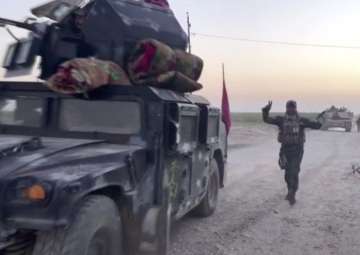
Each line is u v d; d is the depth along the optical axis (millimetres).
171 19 6191
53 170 3885
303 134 9438
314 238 6949
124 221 4770
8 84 5441
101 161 4379
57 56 5438
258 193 10398
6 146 4145
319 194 10375
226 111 9352
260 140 28125
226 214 8297
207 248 6332
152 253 5031
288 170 9320
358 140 29609
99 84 4988
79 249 3891
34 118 5320
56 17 5410
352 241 6836
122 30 5414
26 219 3627
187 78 5953
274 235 7059
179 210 5906
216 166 8242
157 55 5285
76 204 3879
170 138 5133
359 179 12562
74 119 5242
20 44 5441
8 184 3678
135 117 5137
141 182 4922
